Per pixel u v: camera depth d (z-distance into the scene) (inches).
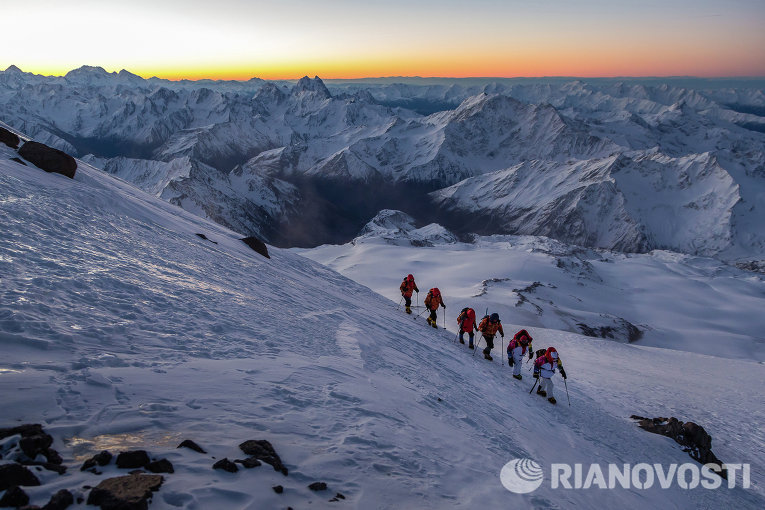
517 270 4965.6
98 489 104.1
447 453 212.5
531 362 805.9
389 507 141.6
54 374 167.6
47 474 109.8
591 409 570.9
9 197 440.8
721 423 693.9
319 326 417.4
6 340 182.4
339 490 141.6
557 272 5083.7
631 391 797.2
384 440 192.7
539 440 332.5
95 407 151.9
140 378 183.3
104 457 122.6
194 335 267.6
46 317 219.5
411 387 324.8
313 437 176.7
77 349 197.2
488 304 2790.4
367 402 236.4
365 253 6181.1
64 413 142.6
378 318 630.5
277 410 192.9
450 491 170.2
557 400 548.1
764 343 3452.3
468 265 5216.5
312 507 126.5
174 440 144.6
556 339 1411.2
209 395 187.0
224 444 149.0
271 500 122.6
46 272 285.9
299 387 228.7
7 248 306.2
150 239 537.3
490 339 669.9
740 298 5236.2
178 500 110.5
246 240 945.5
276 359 265.1
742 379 1063.0
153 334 247.6
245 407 185.8
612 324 3216.0
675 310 4608.8
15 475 103.7
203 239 729.6
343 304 645.9
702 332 3646.7
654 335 3422.7
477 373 515.5
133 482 110.3
